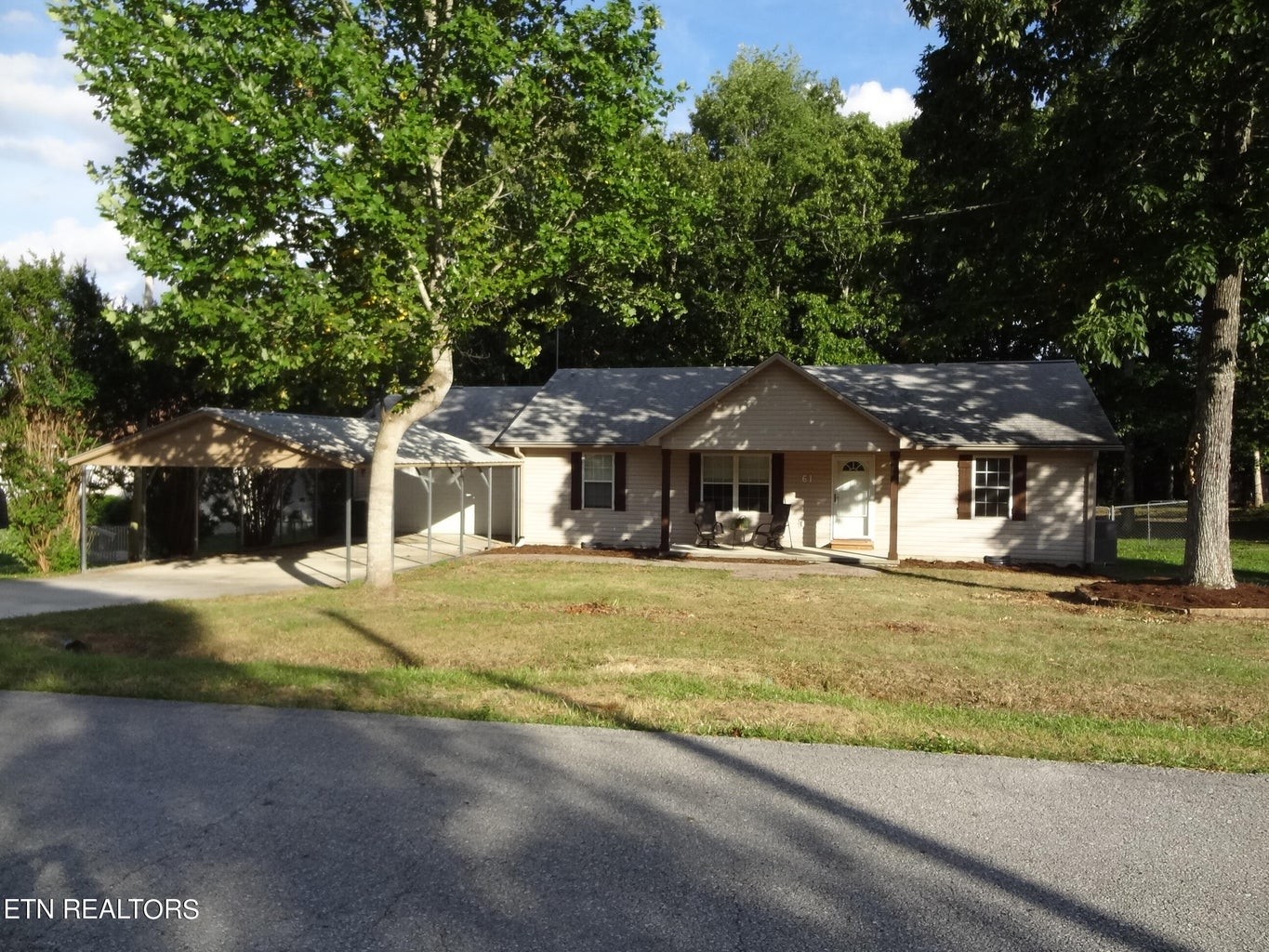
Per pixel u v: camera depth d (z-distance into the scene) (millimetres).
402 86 13758
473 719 7246
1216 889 4414
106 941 3906
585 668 9453
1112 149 13852
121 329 15352
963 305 18688
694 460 23844
